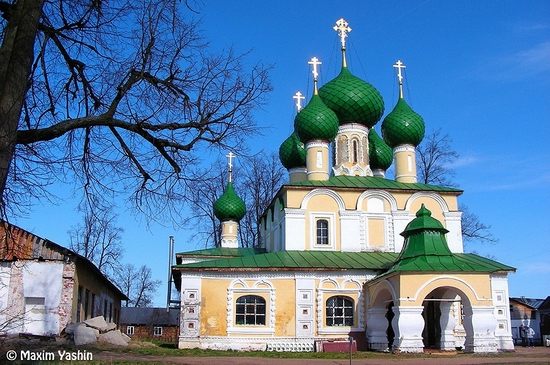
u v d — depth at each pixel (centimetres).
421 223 2931
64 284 2742
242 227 5256
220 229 4938
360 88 4069
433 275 2711
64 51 1316
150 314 6531
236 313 3136
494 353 2636
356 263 3294
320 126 3888
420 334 2666
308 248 3541
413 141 4053
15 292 2694
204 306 3111
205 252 4197
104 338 2603
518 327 5441
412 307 2664
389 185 3762
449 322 3023
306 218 3584
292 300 3153
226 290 3147
